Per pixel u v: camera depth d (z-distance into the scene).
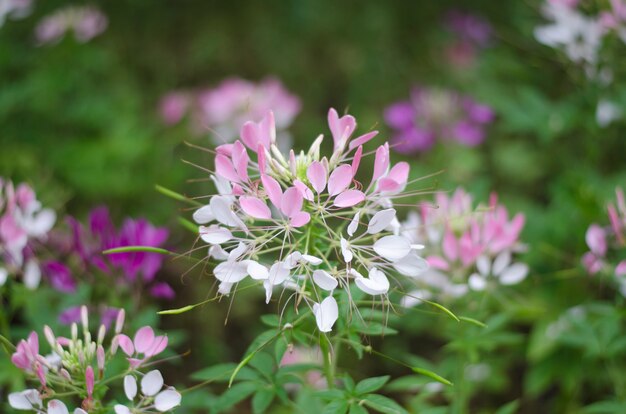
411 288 0.93
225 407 0.76
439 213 0.88
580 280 1.05
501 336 0.89
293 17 1.93
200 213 0.70
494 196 0.85
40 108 1.43
